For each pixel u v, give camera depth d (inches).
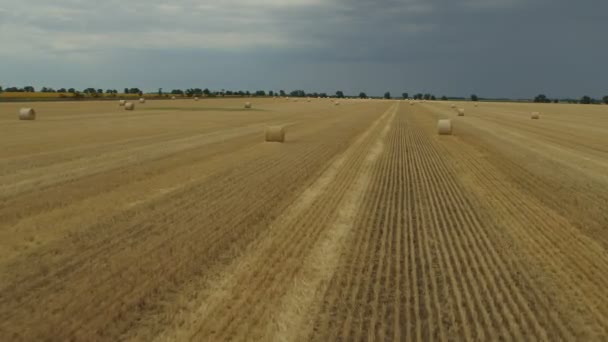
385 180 520.4
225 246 305.1
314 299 235.0
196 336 200.2
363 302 232.2
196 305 226.8
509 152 751.1
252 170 560.4
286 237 325.4
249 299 233.9
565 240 329.7
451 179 530.9
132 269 265.1
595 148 810.8
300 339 199.3
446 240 325.4
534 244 320.2
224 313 220.1
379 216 380.2
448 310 226.1
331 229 345.1
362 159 662.5
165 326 207.8
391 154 716.7
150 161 607.5
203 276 259.3
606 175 561.3
